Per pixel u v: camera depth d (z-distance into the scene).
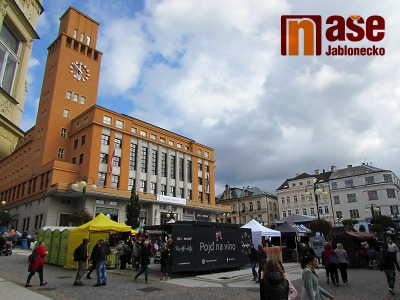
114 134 46.16
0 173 66.88
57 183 38.50
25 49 10.88
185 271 15.89
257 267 20.19
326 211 66.94
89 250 17.66
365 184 63.31
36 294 9.60
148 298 9.75
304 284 6.03
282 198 73.88
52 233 20.70
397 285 12.56
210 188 61.78
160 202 48.09
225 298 9.93
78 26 56.88
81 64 54.56
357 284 12.92
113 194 41.47
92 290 10.93
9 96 9.68
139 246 18.11
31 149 51.84
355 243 21.73
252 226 23.52
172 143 56.62
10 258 21.61
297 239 24.56
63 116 49.47
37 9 11.98
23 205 48.44
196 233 16.55
